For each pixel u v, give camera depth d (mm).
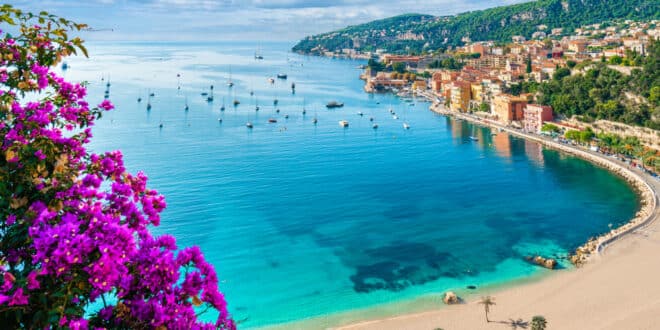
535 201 120875
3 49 14820
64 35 15867
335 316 69875
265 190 129375
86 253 11773
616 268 80125
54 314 11688
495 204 119188
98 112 17516
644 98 170750
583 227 102125
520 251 90625
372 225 105125
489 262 86375
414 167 156625
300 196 124875
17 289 11195
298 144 190875
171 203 117625
